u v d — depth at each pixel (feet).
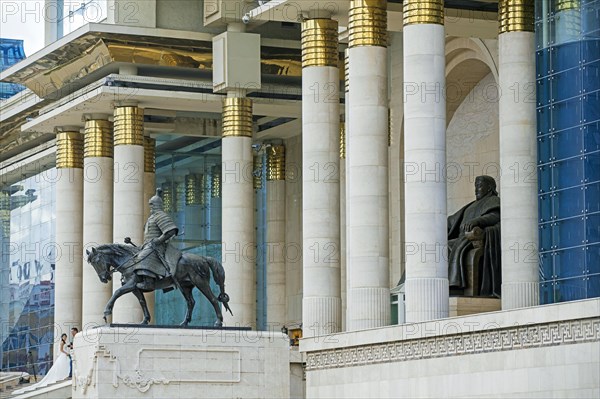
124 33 304.30
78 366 236.63
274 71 313.53
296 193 353.72
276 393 237.25
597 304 182.39
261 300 359.25
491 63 286.05
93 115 326.24
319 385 242.58
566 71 221.66
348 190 250.37
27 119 364.99
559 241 220.23
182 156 363.76
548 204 222.69
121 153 312.29
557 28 223.71
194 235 362.94
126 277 235.61
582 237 216.33
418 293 224.74
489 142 297.74
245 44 304.30
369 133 242.78
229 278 302.25
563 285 219.00
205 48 310.24
